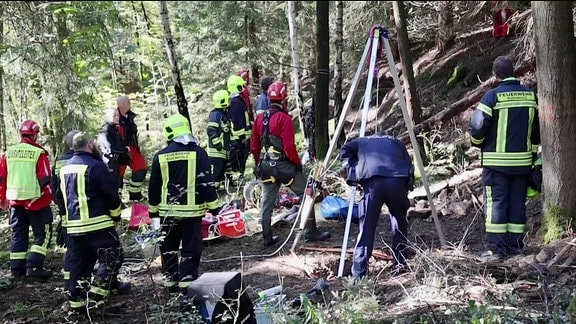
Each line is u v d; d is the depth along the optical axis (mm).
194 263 5332
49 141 10094
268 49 15000
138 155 8539
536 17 5102
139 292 5715
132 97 16125
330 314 4238
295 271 5914
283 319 4168
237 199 8461
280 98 6465
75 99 9711
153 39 14469
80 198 5059
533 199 6352
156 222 5980
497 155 5266
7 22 9609
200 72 15047
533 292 4391
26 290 6004
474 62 10867
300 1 15039
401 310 4395
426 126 9477
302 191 6520
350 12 13336
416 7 12914
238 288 4430
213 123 9352
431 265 5031
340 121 6078
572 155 5152
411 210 7102
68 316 5188
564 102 5090
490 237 5316
